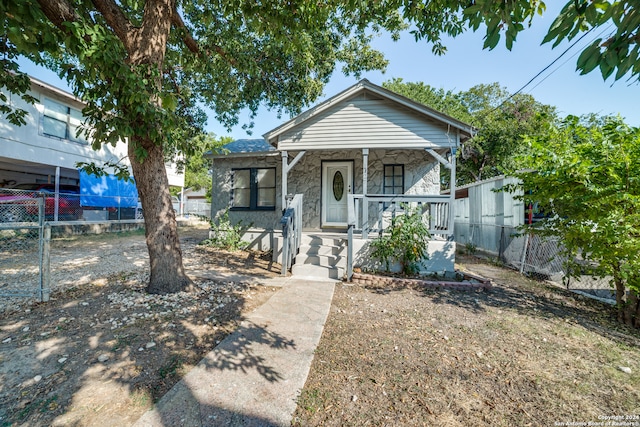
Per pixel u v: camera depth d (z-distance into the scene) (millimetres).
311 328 3469
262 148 9625
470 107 22484
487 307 4383
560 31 1533
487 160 19516
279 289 5023
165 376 2396
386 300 4617
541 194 4668
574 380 2533
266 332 3301
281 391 2266
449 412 2094
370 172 8648
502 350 3049
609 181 3980
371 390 2322
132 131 3305
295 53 7254
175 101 3441
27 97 4383
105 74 2996
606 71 1431
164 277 4340
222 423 1911
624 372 2674
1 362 2525
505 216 8453
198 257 7586
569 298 5004
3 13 2098
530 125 16969
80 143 11594
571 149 4266
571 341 3299
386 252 5965
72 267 5988
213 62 6395
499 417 2059
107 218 12852
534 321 3857
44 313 3566
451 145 6965
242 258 7785
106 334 3055
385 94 7137
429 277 5934
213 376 2422
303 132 7691
